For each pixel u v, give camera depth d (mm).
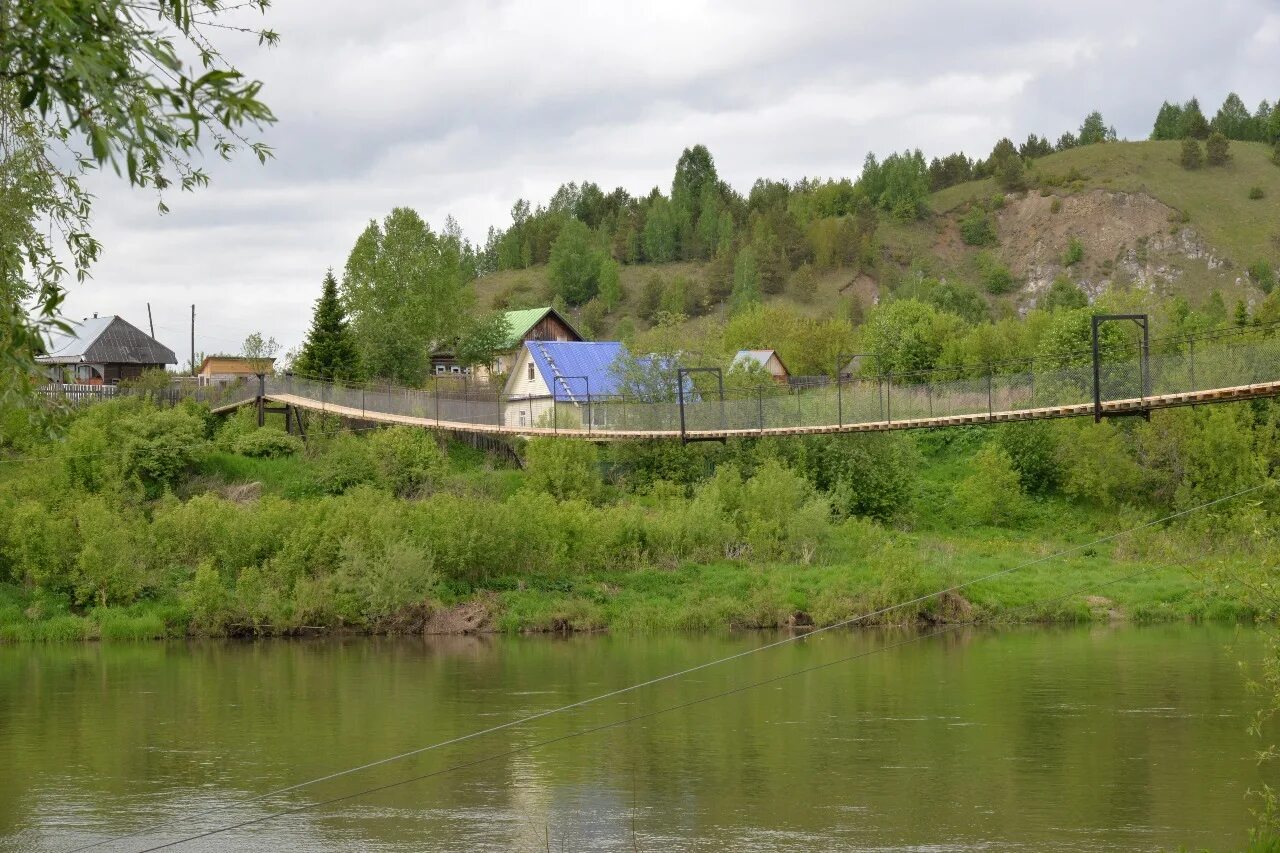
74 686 36688
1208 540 59125
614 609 50156
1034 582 53312
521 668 39531
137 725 31125
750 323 114500
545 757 27812
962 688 35375
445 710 32812
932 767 26234
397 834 22047
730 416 49344
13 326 9344
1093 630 47094
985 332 88500
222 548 51156
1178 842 20922
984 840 21156
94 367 85562
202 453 60906
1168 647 42250
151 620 47281
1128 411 32656
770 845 21047
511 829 22297
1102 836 21312
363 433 68750
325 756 27875
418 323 89000
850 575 53031
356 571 49219
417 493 60812
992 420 36406
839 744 28594
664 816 22922
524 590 51406
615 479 65500
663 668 39438
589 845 21234
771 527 56281
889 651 43000
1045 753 27281
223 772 26562
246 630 48062
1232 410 64375
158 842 21750
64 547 49406
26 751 28469
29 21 7910
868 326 106688
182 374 93312
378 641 46406
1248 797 23516
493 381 87312
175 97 8008
